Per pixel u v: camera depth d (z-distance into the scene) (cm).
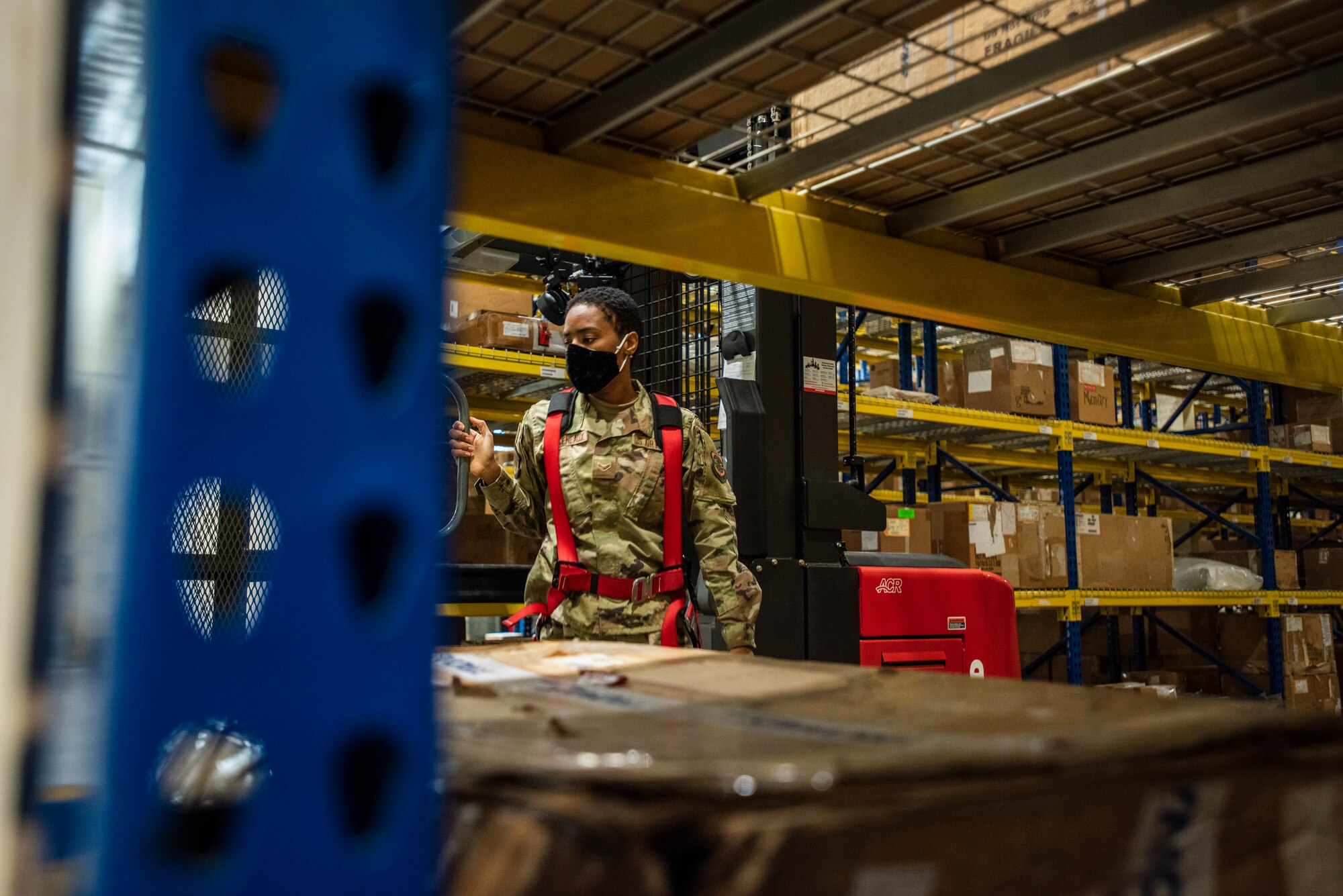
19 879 25
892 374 499
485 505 269
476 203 114
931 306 150
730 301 248
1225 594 480
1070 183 130
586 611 174
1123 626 534
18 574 25
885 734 40
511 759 35
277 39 29
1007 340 438
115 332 30
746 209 135
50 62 26
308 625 28
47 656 25
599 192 123
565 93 113
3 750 24
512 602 232
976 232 157
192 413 27
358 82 30
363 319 31
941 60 116
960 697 51
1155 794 36
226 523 33
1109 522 446
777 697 53
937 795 32
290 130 29
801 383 239
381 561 30
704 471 185
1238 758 39
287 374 28
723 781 30
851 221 147
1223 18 97
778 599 224
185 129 28
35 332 25
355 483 29
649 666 69
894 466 505
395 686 29
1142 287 176
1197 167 133
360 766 30
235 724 27
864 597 235
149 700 26
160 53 28
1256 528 609
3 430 25
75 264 30
